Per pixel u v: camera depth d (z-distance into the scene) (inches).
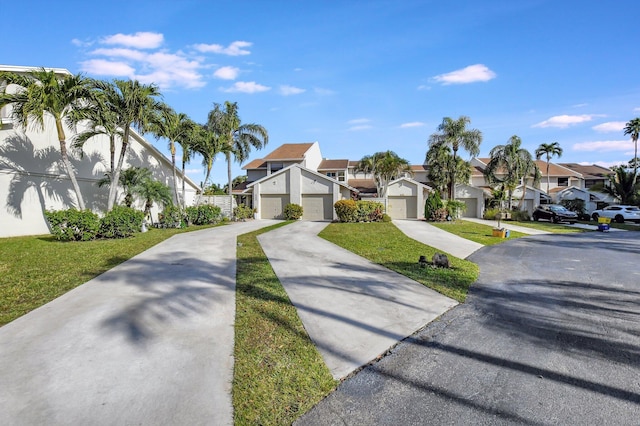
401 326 199.5
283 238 563.5
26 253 389.7
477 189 1343.5
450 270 348.5
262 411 118.6
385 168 1343.5
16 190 566.3
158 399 122.6
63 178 649.0
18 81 504.7
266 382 136.6
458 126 1284.4
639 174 1530.5
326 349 167.3
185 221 796.6
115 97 620.1
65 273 298.8
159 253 401.7
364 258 404.8
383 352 165.9
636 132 1533.0
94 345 163.3
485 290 285.3
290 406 122.3
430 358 160.4
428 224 910.4
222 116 1187.9
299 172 1091.3
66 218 492.1
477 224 979.9
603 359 160.2
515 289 289.4
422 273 330.6
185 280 283.0
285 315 209.6
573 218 1133.1
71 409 115.5
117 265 335.3
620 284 308.5
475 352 167.2
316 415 117.6
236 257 388.8
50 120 623.2
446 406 123.0
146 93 638.5
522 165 1317.7
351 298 248.4
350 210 931.3
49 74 516.7
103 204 745.6
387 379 141.4
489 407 122.2
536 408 121.6
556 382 139.3
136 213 573.6
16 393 123.8
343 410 120.6
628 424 112.7
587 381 140.0
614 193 1413.6
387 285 286.4
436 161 1331.2
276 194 1111.0
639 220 1155.9
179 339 172.7
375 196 1403.8
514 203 1455.5
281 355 159.3
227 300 235.3
